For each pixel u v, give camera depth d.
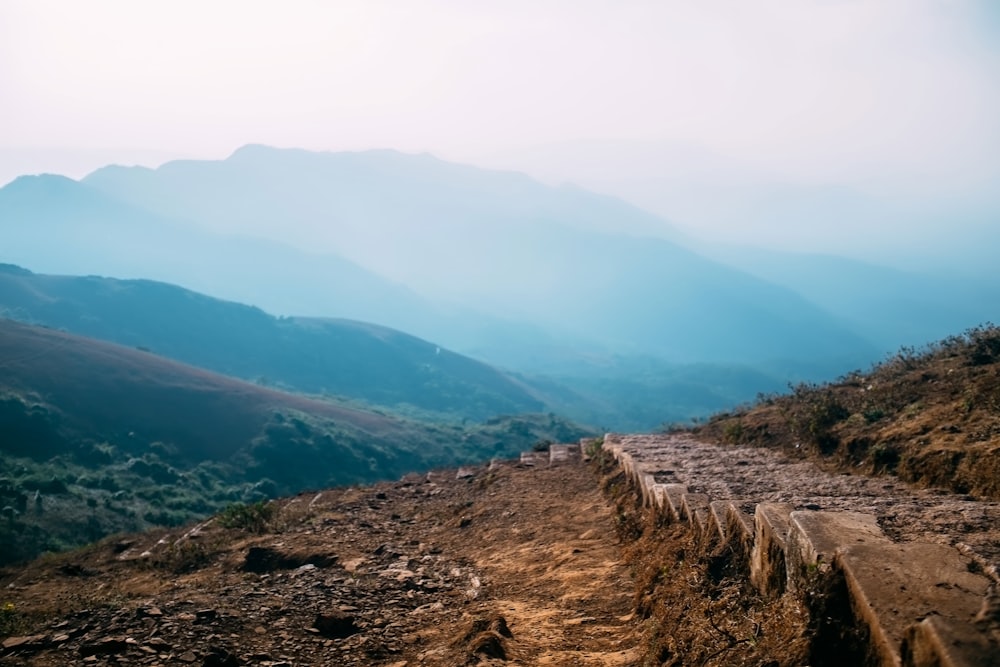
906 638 3.54
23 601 9.73
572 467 18.78
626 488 13.03
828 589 4.33
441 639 7.18
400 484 20.31
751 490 9.35
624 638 6.63
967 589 3.91
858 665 3.79
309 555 11.88
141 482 62.56
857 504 7.19
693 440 17.92
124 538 15.94
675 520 8.73
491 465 22.48
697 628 5.46
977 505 6.75
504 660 6.26
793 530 5.19
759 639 4.66
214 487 68.94
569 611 7.82
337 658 6.72
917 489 8.98
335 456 87.06
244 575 11.09
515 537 12.33
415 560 11.46
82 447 66.25
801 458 12.68
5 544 38.34
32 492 47.62
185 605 8.03
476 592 9.38
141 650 6.39
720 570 6.51
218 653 6.39
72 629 7.03
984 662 3.16
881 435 11.34
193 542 13.81
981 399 10.69
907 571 4.20
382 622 7.92
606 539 10.80
